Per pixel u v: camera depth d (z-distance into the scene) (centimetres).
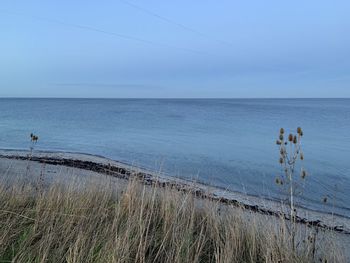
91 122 5747
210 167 1975
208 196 693
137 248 466
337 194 1373
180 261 449
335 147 2823
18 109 11275
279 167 1967
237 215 591
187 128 4625
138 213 575
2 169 1402
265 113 9412
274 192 1327
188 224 559
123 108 12669
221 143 3062
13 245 461
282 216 538
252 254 501
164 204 613
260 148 2748
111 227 518
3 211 539
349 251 601
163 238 499
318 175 1736
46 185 848
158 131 4191
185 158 2291
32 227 514
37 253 448
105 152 2555
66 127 4725
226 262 448
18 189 682
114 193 733
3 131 4025
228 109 12050
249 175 1764
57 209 561
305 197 1250
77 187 703
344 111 10862
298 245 531
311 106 16438
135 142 3152
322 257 518
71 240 480
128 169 1738
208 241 535
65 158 2148
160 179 1085
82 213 547
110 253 434
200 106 15438
